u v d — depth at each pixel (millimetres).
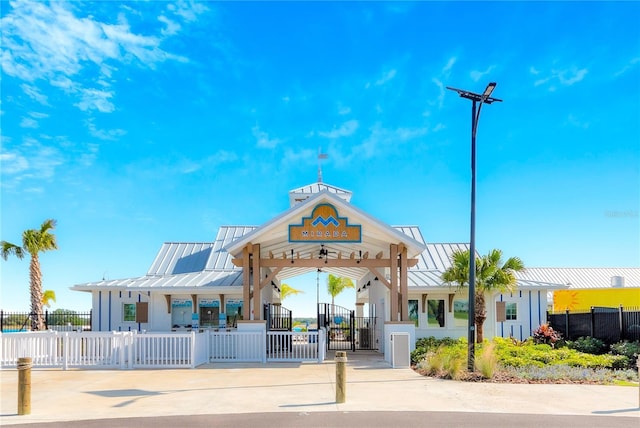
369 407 10375
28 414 9867
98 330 23797
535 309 24625
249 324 18625
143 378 14547
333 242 18312
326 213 18344
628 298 35031
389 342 18375
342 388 10844
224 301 23547
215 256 26359
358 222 18391
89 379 14406
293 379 14258
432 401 11000
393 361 17031
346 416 9602
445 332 24219
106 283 23969
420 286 23625
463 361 15305
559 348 21234
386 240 19109
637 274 45844
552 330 23094
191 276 24500
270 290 26984
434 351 18078
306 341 20219
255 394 11906
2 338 17172
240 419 9391
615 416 9656
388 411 10016
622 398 11375
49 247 31703
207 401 11102
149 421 9289
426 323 24281
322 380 14055
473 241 15289
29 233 31031
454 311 24422
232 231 28406
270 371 15961
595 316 21812
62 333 17188
